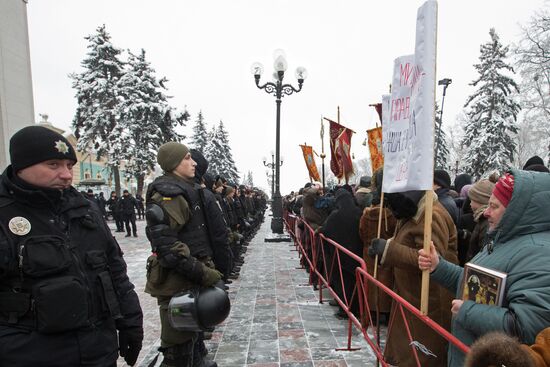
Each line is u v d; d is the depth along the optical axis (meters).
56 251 1.70
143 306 5.90
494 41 24.72
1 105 10.64
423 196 2.84
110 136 24.44
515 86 22.39
